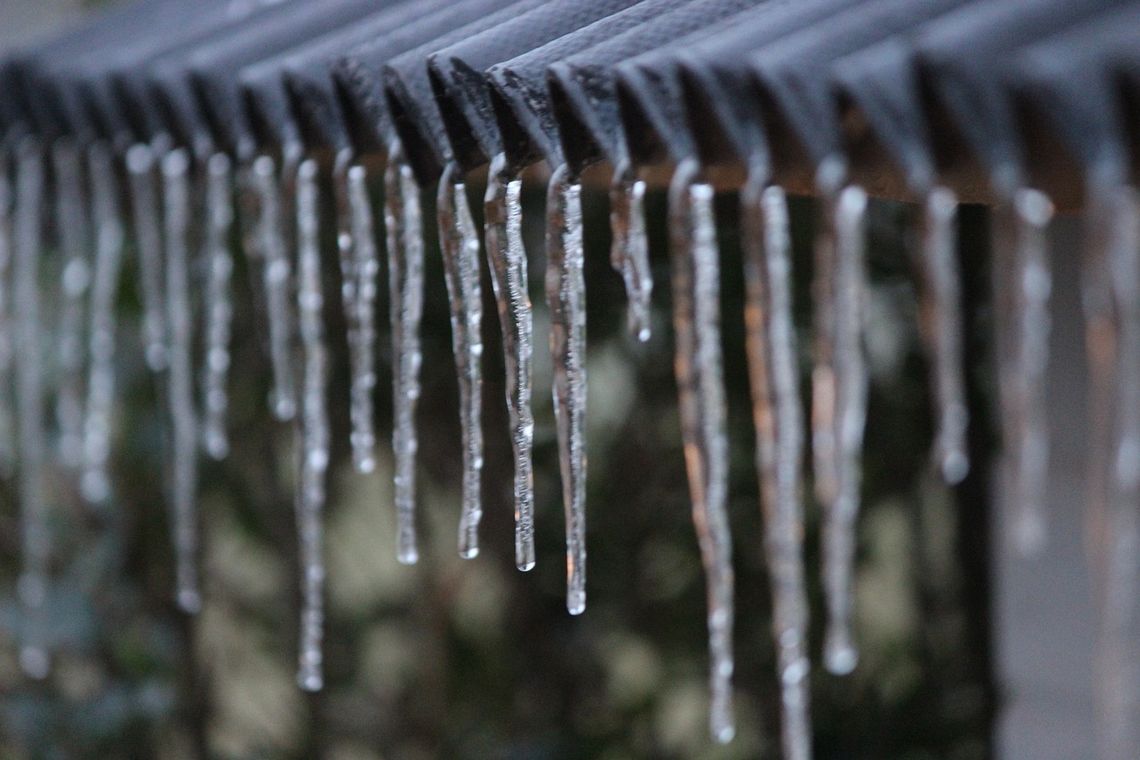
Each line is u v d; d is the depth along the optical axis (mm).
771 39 1861
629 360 5949
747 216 1935
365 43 2656
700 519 2215
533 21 2301
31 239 4035
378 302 6168
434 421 6250
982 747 5512
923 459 5594
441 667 6535
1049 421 5125
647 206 5680
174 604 6863
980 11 1619
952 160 1600
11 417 6746
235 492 6777
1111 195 1393
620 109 1945
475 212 5648
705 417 2125
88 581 6828
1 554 6867
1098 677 5102
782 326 1944
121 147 3510
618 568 6035
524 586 6238
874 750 5672
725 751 5938
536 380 5953
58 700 6742
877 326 5613
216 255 3369
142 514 6836
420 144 2434
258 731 6957
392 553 6680
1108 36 1420
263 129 2914
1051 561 5230
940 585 5633
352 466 6617
